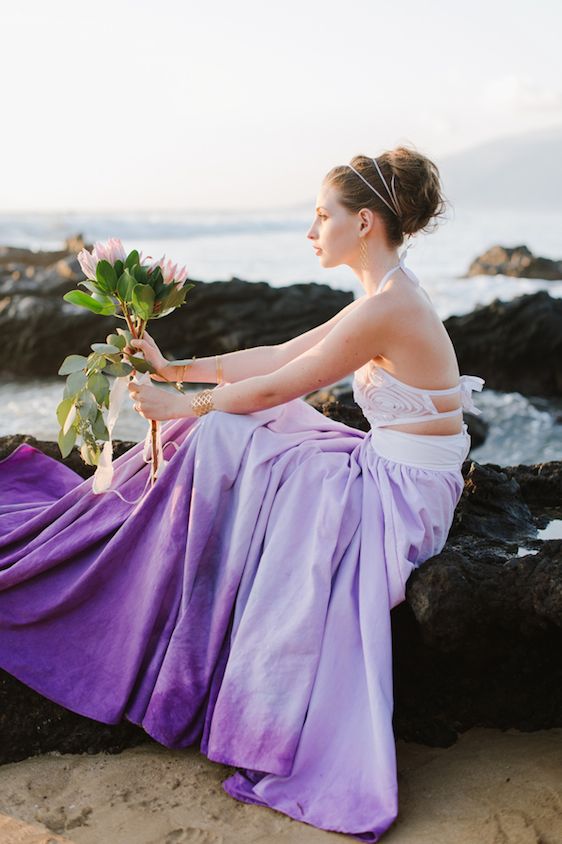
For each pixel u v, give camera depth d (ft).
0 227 148.15
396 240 10.85
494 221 303.07
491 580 10.09
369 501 10.51
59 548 10.80
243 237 180.14
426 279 84.69
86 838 8.92
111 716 10.21
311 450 10.93
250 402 10.75
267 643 9.72
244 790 9.53
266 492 10.47
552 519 13.26
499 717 10.82
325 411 15.76
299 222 209.15
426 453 10.73
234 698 9.64
